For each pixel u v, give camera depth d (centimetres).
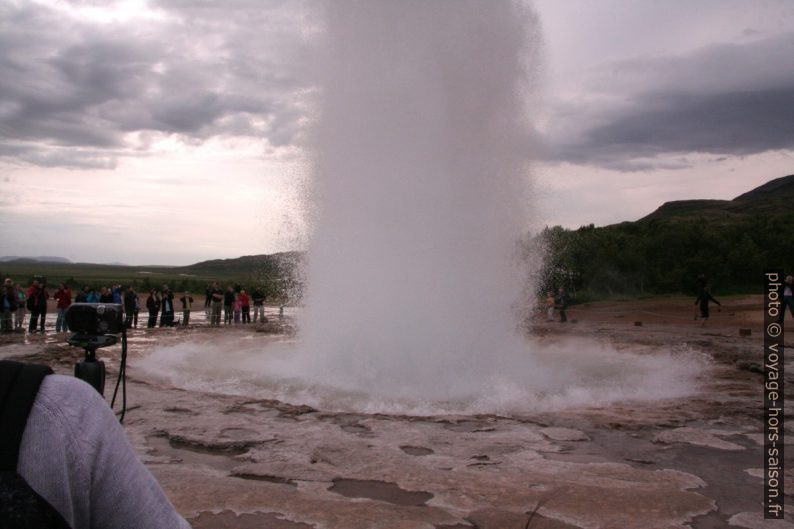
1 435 116
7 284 1992
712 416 791
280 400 872
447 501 480
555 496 493
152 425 697
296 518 437
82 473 122
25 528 114
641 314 2936
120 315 273
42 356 1241
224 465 569
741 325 2298
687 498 496
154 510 132
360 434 677
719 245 4425
